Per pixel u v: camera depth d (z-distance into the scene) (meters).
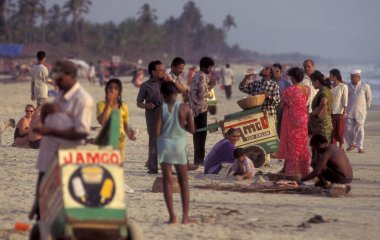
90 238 18.22
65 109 19.53
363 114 48.25
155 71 35.19
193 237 22.20
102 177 18.36
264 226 24.00
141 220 24.67
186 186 24.28
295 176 33.44
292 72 34.22
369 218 25.69
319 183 32.25
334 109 41.94
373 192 32.03
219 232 22.94
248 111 37.81
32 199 28.31
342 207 27.88
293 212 26.56
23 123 47.19
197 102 38.56
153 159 36.28
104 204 18.17
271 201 28.94
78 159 18.45
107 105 27.17
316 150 32.19
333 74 42.00
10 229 22.69
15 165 38.94
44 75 48.00
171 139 24.00
